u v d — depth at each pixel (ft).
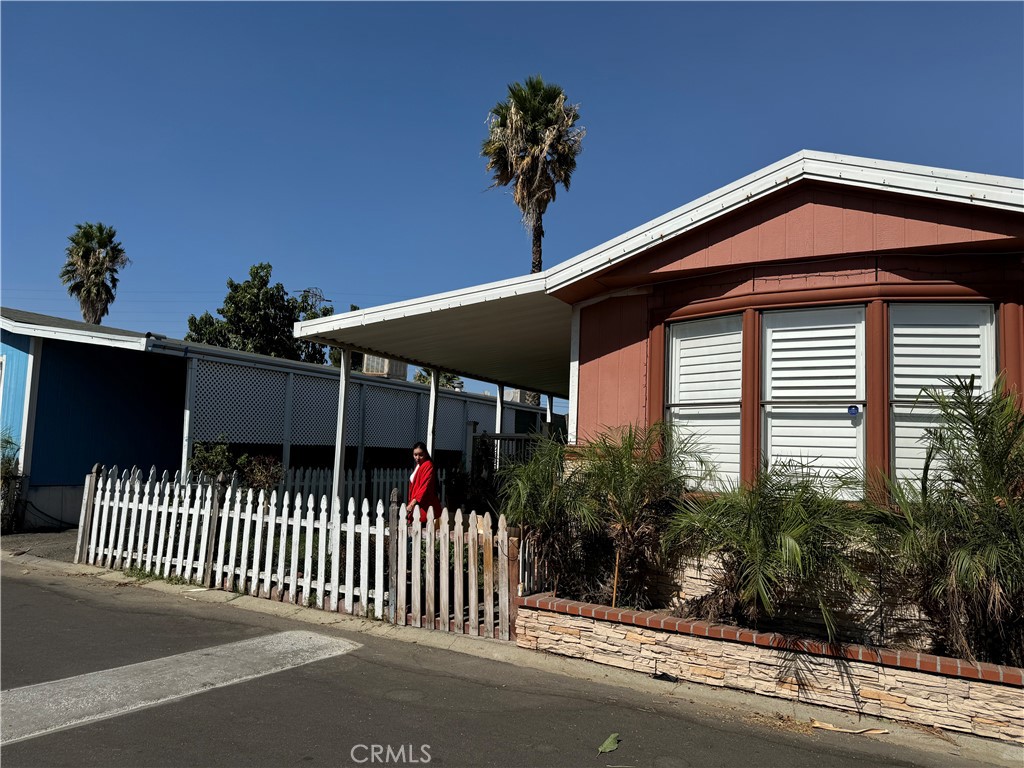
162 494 32.01
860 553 18.04
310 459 52.54
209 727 14.66
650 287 25.08
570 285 25.45
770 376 22.18
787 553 16.31
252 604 25.86
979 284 19.98
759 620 18.95
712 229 22.89
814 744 14.82
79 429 45.52
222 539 28.40
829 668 16.49
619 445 23.03
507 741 14.46
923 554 16.19
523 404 85.40
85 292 107.45
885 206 20.39
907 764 13.98
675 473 22.21
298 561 26.63
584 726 15.40
